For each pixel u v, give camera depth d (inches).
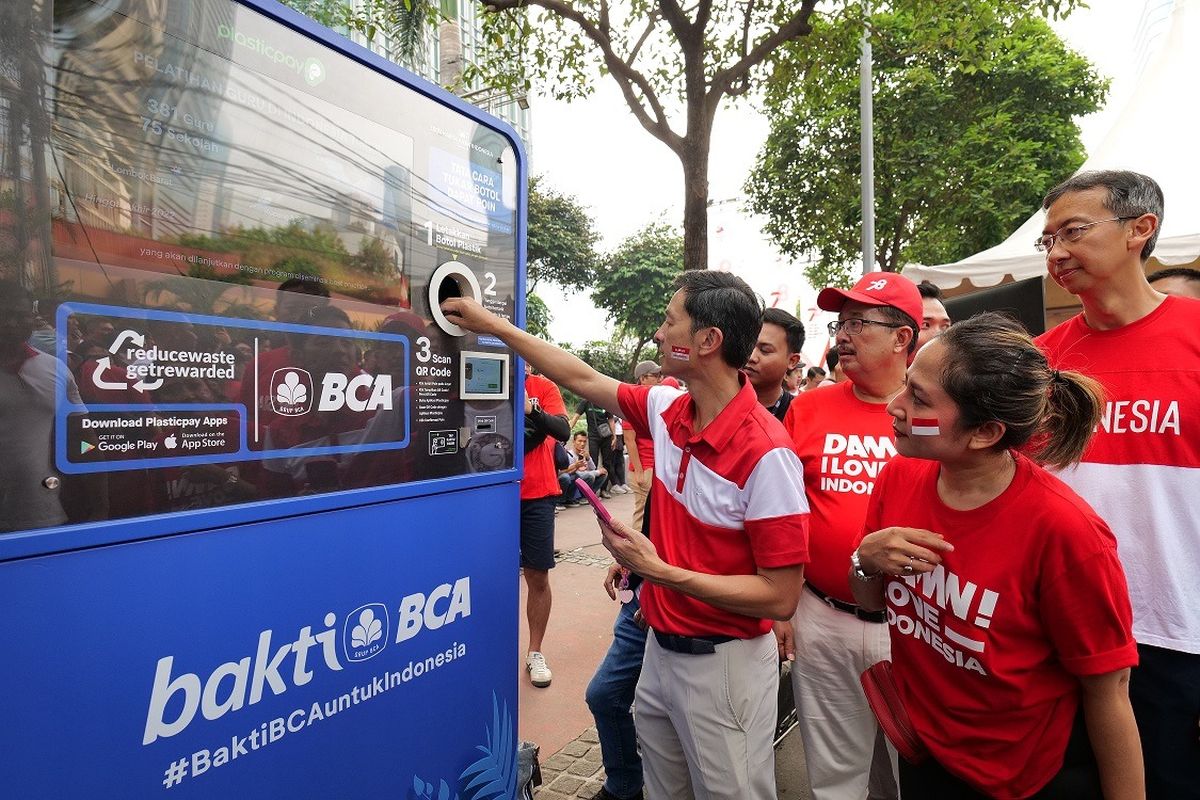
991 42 225.9
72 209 35.5
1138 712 62.1
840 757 75.6
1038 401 42.3
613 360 1010.7
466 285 61.2
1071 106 408.2
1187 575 59.7
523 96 209.8
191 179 40.6
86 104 36.1
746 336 59.6
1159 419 60.6
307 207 47.2
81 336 35.7
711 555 60.8
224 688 41.5
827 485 74.6
